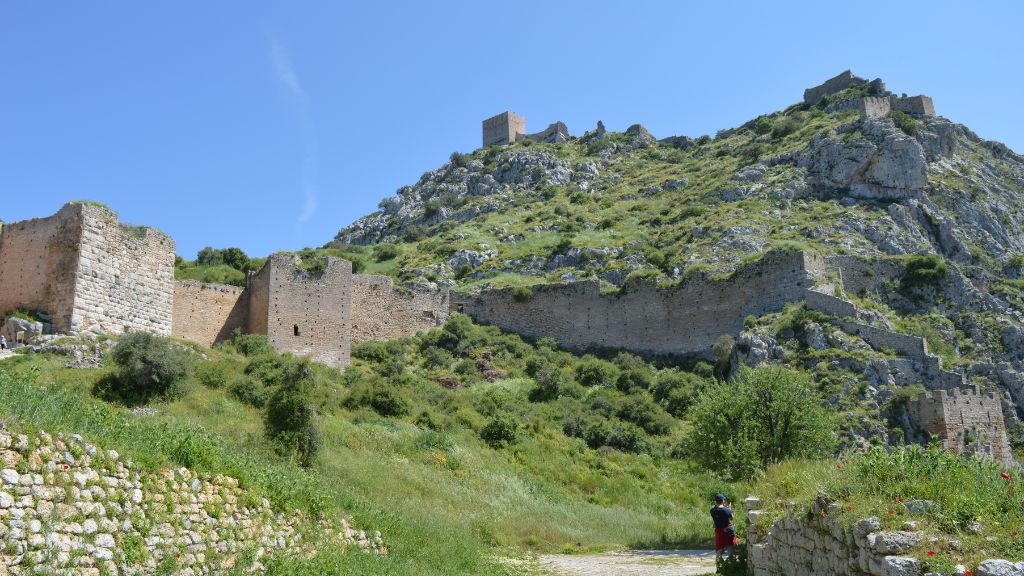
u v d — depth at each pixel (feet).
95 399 90.17
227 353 145.59
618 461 140.56
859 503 36.17
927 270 204.13
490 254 280.51
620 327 211.20
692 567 65.82
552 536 90.99
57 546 37.70
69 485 40.01
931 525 32.09
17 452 38.55
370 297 205.98
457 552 69.97
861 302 191.21
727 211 264.72
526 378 184.55
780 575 45.44
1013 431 153.07
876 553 31.83
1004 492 33.58
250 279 177.99
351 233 424.87
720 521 60.75
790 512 44.01
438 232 348.38
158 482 46.52
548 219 316.81
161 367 98.53
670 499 126.21
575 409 164.25
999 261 240.53
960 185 268.82
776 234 235.81
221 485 52.54
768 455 92.58
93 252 116.06
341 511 65.16
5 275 118.42
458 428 135.54
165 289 130.21
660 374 188.03
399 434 119.44
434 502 90.58
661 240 262.26
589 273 245.04
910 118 292.20
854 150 265.95
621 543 91.09
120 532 41.88
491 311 225.97
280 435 84.17
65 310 111.96
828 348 161.27
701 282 202.80
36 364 97.81
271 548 52.49
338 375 160.25
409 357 194.39
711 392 103.45
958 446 136.67
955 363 169.58
